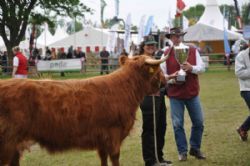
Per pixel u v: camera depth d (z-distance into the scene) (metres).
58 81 5.94
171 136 9.73
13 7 35.22
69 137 5.84
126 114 6.09
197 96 7.68
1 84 5.71
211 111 13.14
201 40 37.81
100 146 6.05
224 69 32.94
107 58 30.25
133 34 36.88
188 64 7.40
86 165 7.59
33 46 38.66
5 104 5.62
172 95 7.66
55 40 47.50
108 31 41.66
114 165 6.10
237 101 15.27
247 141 9.13
